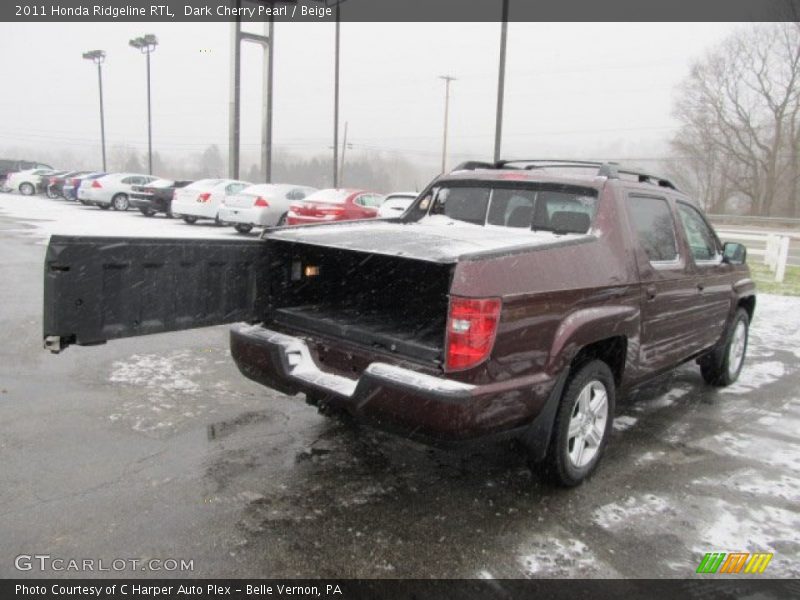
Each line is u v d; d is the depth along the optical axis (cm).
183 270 362
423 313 433
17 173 3600
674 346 467
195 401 493
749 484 391
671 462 421
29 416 447
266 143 3191
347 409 345
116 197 2544
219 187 1962
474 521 334
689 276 470
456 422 301
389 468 392
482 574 288
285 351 375
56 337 312
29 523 312
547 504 355
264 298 409
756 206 4975
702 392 582
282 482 367
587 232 399
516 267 323
